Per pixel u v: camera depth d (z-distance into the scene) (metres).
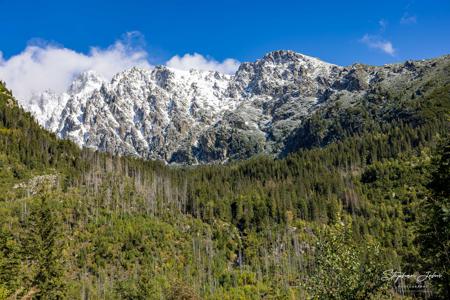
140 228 181.75
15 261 71.81
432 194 30.86
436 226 29.39
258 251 195.88
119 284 121.62
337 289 30.05
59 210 174.62
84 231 168.12
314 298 30.59
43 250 70.44
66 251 148.75
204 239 198.00
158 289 109.25
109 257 157.50
